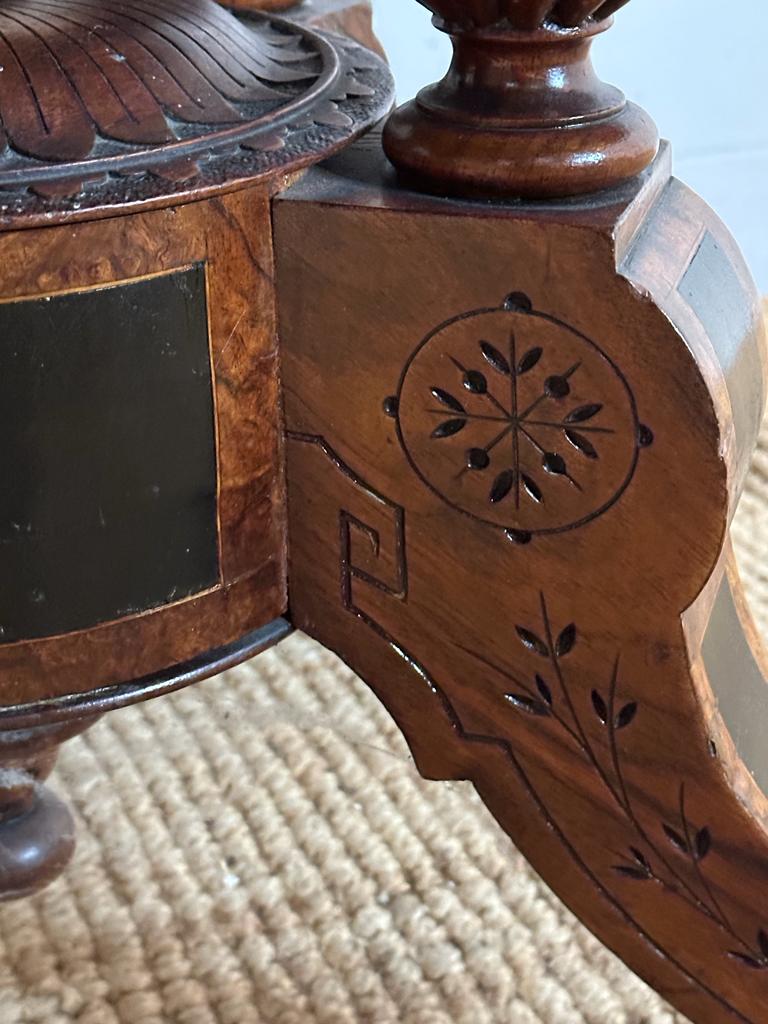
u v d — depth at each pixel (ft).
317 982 3.38
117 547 2.35
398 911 3.58
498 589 2.51
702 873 2.62
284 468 2.54
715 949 2.68
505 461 2.39
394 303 2.33
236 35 2.61
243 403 2.41
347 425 2.46
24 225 2.05
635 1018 3.32
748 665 2.82
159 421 2.29
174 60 2.41
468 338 2.31
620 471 2.31
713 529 2.28
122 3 2.54
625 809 2.63
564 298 2.21
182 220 2.19
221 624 2.55
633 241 2.26
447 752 2.74
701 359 2.19
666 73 6.17
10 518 2.25
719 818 2.56
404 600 2.60
